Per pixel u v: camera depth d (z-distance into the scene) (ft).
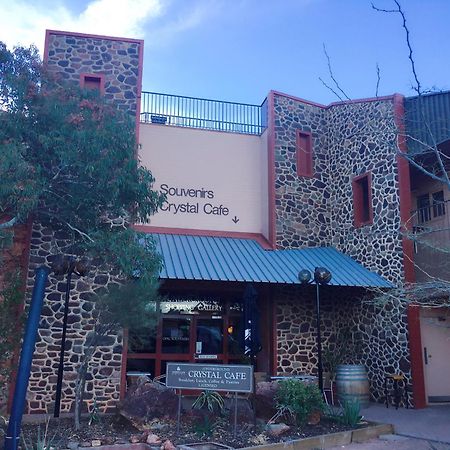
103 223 38.68
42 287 30.35
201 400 40.37
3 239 31.42
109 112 36.01
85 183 35.42
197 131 64.03
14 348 36.50
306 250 61.16
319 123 66.74
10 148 29.66
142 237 35.81
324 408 39.50
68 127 33.17
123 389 45.88
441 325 52.49
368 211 60.64
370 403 53.57
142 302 39.65
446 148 51.19
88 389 45.09
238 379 36.04
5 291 36.73
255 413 38.34
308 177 64.28
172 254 52.95
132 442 32.89
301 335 57.93
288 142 64.18
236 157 64.64
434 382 53.42
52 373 44.83
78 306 46.24
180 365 36.60
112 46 53.06
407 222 50.70
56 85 36.19
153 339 57.31
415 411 48.55
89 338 42.16
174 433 34.99
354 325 58.49
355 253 59.62
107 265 44.29
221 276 49.19
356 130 61.72
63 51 51.83
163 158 61.82
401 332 52.54
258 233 62.90
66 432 35.42
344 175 62.85
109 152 33.65
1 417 37.81
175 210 60.70
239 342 58.85
